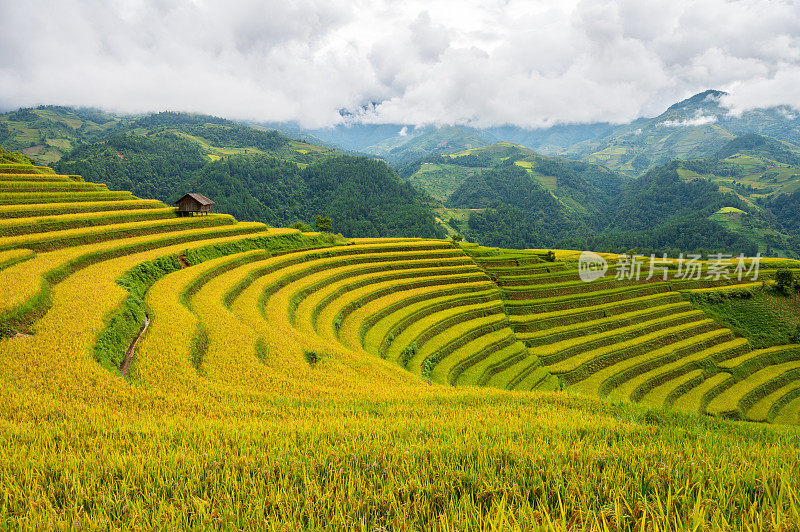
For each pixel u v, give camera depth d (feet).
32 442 30.01
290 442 29.94
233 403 49.83
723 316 212.84
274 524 17.83
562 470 22.04
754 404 156.76
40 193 172.24
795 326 205.26
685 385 159.53
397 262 208.44
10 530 18.17
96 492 21.56
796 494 16.97
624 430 35.45
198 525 18.04
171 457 25.99
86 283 89.66
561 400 60.39
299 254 181.06
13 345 57.72
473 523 16.93
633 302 213.25
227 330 83.76
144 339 72.23
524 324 184.85
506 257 255.29
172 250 136.77
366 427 35.99
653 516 15.44
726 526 15.10
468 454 25.48
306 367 72.84
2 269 93.04
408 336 140.87
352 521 17.98
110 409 42.45
